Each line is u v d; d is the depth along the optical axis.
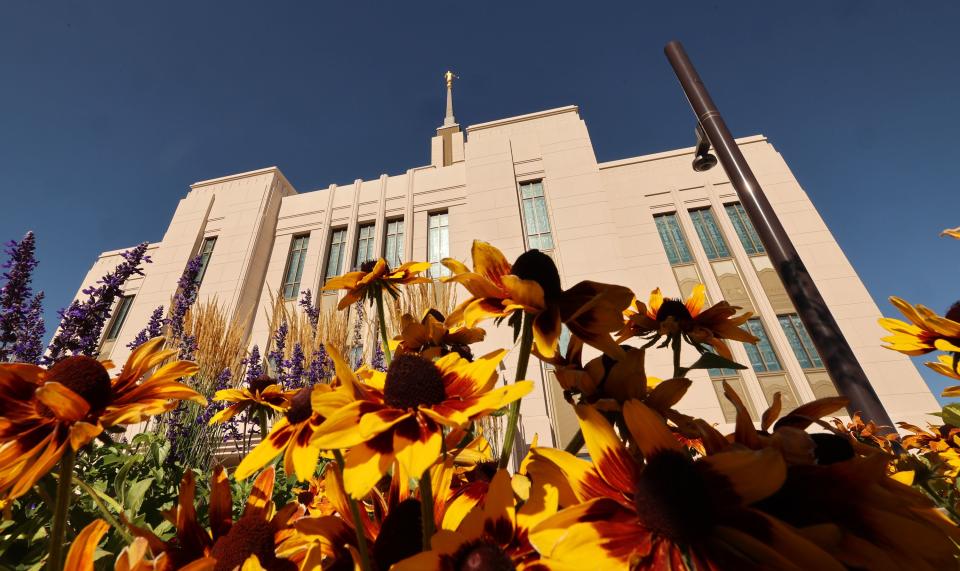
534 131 13.30
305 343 6.00
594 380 0.73
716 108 4.76
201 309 5.35
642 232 12.39
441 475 0.73
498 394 0.57
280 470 2.66
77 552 0.63
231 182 14.91
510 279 0.70
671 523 0.43
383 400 0.64
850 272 10.42
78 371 0.77
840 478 0.46
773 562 0.38
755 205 4.01
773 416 0.65
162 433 2.90
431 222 13.35
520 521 0.53
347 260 13.03
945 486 1.32
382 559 0.63
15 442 0.70
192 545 0.79
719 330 1.09
